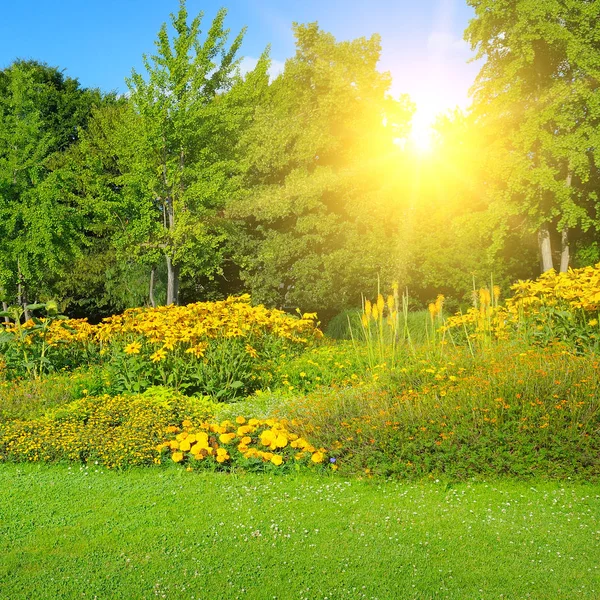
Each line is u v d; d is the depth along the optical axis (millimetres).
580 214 18922
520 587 3502
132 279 22000
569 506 4801
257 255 22391
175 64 18078
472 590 3467
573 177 21078
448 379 7090
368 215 20781
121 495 5031
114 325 9461
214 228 20062
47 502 4859
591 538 4203
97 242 23438
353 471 5633
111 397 7664
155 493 5055
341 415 6426
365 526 4383
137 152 18547
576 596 3404
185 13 18297
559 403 5887
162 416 6582
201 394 8039
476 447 5594
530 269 21281
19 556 3863
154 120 18188
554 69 21391
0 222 19531
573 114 19641
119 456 5832
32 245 19234
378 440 5754
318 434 6066
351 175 21578
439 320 10297
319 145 21453
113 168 23359
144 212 18688
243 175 20734
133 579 3553
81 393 8117
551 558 3877
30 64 28875
